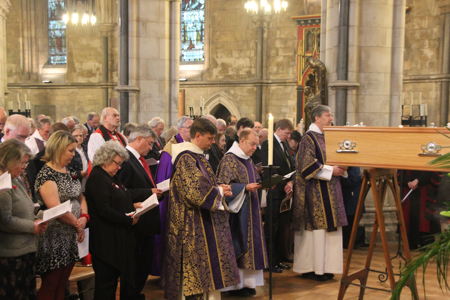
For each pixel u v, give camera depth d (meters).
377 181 3.94
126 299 4.51
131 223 3.97
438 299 4.89
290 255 6.64
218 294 4.27
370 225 7.13
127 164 4.42
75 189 3.88
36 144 5.58
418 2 16.45
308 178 5.36
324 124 5.45
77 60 21.22
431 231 6.62
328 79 7.52
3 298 3.39
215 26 19.80
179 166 4.06
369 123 7.28
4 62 14.03
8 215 3.35
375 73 7.25
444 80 16.06
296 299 4.93
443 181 5.48
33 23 21.77
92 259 4.00
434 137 3.14
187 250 4.06
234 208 4.57
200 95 20.11
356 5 7.11
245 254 4.76
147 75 9.02
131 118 8.95
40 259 3.76
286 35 18.61
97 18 20.58
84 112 21.28
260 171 5.54
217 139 6.22
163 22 9.04
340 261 5.50
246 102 19.41
